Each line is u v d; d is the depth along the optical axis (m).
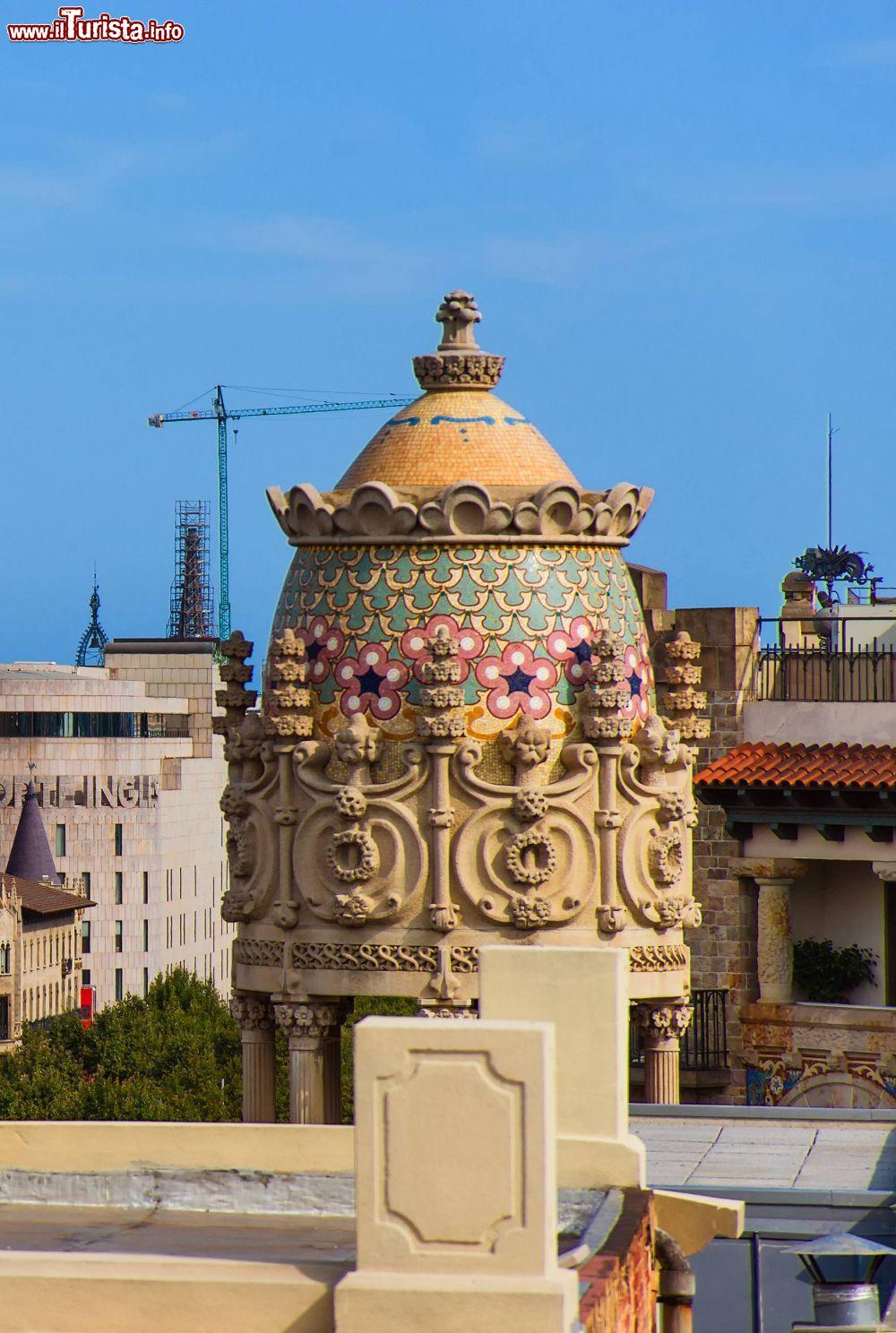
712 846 123.31
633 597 83.94
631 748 81.50
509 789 80.31
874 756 120.56
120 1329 39.50
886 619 131.00
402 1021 37.28
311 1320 39.28
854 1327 60.03
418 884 80.69
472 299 84.69
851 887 122.88
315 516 82.69
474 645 80.88
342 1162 50.91
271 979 82.69
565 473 83.50
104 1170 51.50
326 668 82.12
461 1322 36.88
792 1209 75.56
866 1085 119.19
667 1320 51.12
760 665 126.25
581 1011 50.25
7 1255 40.47
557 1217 48.56
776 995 121.81
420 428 83.44
